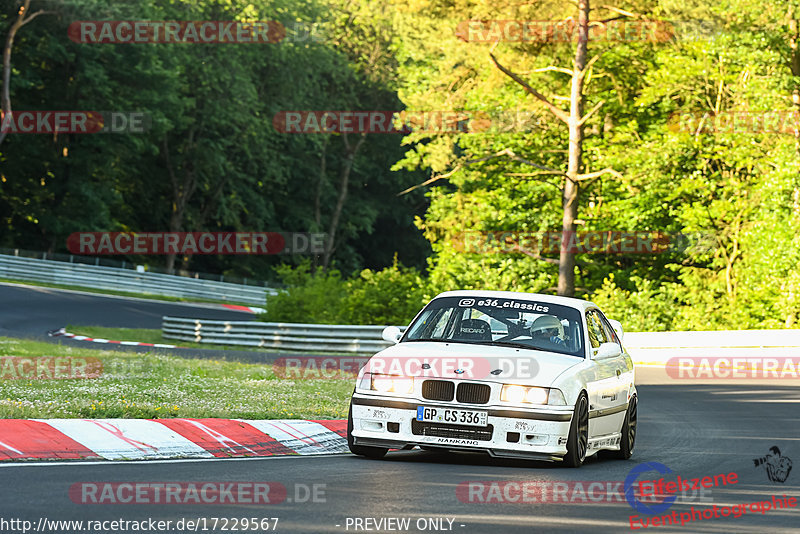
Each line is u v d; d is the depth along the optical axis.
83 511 26.52
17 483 30.14
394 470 36.91
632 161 159.12
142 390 57.03
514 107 169.75
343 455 41.78
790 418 63.72
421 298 147.62
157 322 163.50
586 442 40.56
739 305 155.62
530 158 177.75
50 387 55.94
